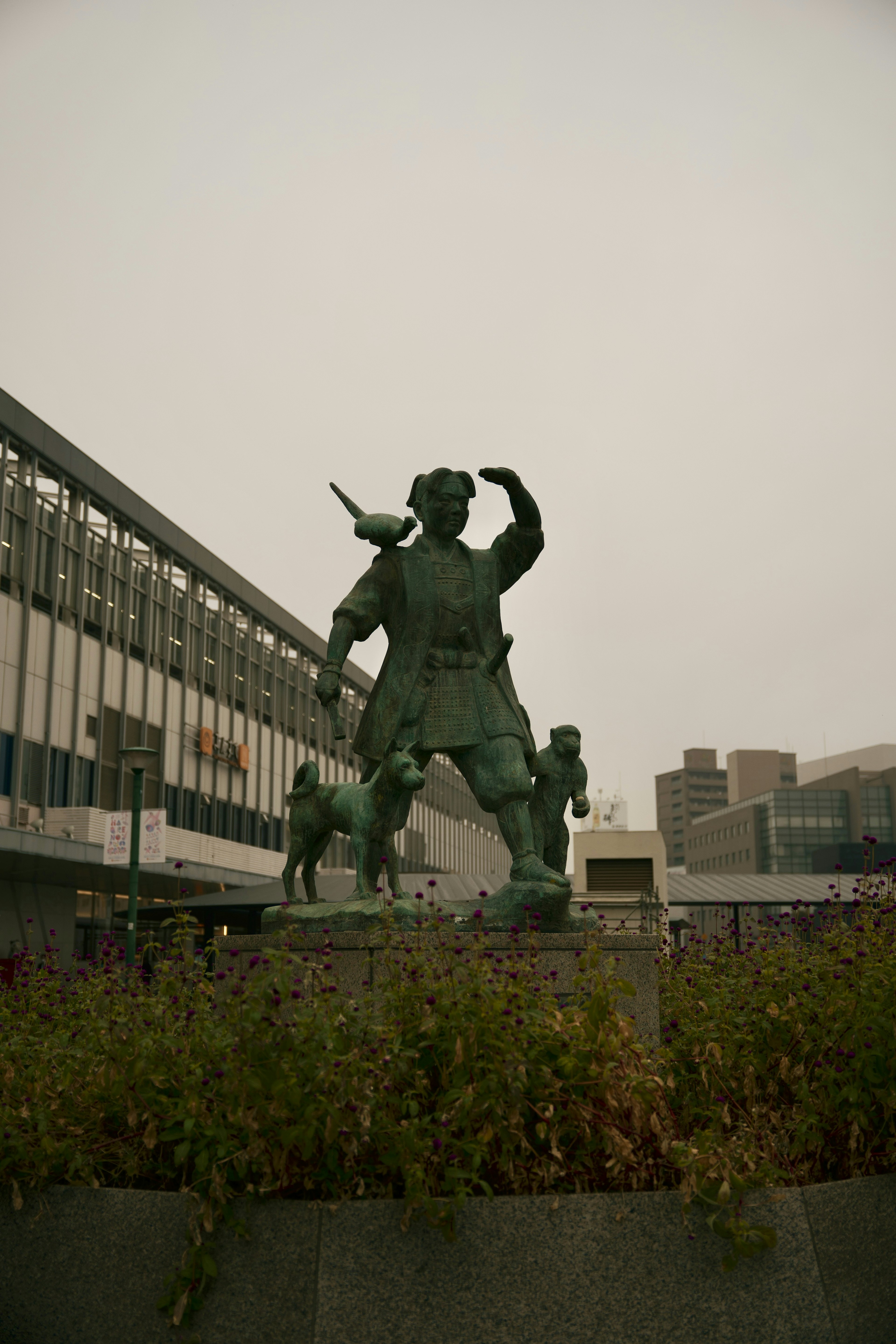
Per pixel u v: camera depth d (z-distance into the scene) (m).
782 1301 4.22
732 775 191.88
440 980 4.82
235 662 47.16
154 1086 4.66
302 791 7.73
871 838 6.66
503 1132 4.19
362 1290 4.08
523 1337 4.07
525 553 8.27
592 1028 4.56
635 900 29.23
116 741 38.38
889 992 4.97
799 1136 4.86
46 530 35.09
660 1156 4.43
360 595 7.76
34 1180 4.50
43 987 7.74
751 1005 5.77
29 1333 4.37
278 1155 4.20
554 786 7.95
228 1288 4.17
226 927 37.06
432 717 7.75
